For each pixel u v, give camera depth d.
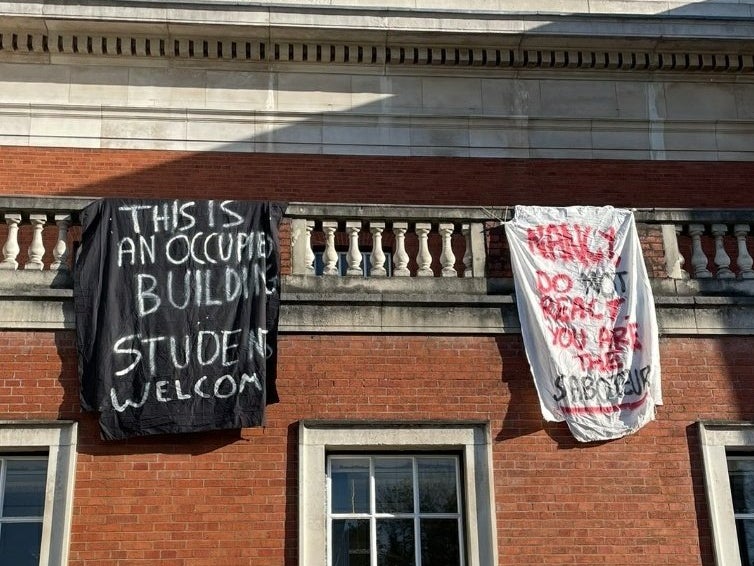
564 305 11.33
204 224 11.35
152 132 14.80
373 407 10.86
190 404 10.57
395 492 10.73
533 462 10.75
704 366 11.32
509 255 11.69
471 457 10.70
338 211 11.73
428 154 15.07
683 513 10.69
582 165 15.21
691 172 15.34
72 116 14.77
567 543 10.47
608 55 15.58
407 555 10.53
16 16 14.45
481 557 10.34
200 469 10.45
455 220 11.84
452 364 11.09
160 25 14.68
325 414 10.79
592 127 15.41
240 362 10.77
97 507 10.23
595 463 10.80
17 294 10.84
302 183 14.74
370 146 15.04
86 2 14.56
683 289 11.68
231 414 10.55
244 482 10.45
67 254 11.27
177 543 10.19
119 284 10.98
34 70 14.89
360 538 10.55
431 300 11.23
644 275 11.55
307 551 10.22
